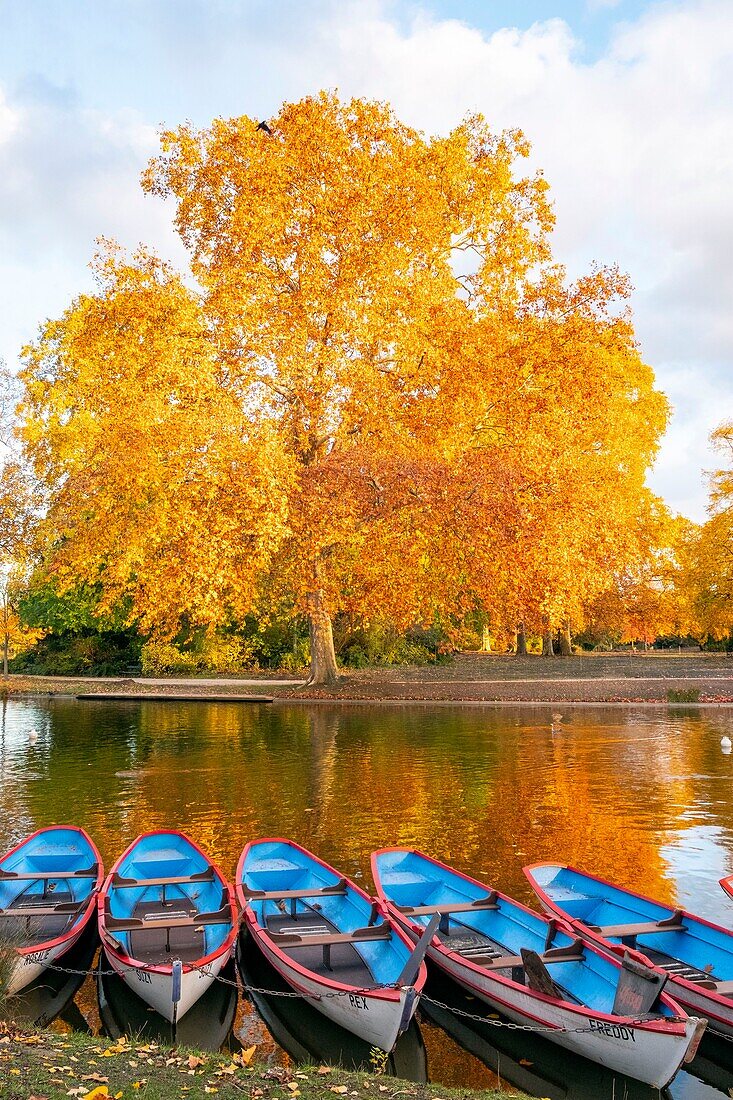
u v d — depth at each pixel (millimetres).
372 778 17812
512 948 8703
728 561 43625
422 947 7004
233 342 28531
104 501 30578
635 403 41469
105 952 8188
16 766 19641
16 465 32188
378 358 30562
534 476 27234
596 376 28562
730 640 60031
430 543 29484
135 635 46062
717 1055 6973
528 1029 6953
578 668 45000
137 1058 6051
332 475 28609
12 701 34625
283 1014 7770
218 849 12562
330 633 36344
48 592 44375
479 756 20281
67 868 11227
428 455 28125
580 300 28844
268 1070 5949
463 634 36500
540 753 20609
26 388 37031
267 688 35875
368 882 10945
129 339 27953
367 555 29281
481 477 27672
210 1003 8023
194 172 29688
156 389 26406
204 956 7973
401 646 47562
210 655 43656
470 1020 7699
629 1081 6570
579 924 8375
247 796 16188
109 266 28875
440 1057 7090
